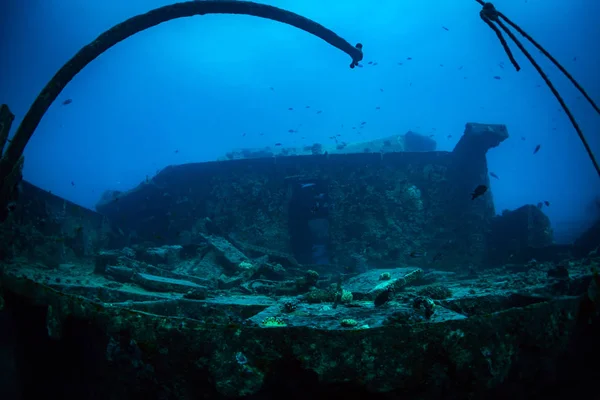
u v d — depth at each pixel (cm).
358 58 632
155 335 345
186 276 933
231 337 340
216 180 1414
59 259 990
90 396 397
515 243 1259
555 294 608
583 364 455
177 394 349
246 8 579
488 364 343
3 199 442
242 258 1098
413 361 327
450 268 1290
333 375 322
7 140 459
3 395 375
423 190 1377
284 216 1373
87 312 351
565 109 377
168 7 561
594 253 1066
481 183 1339
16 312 376
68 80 513
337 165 1393
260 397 344
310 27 604
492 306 564
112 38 537
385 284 693
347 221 1345
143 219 1478
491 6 348
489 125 1301
